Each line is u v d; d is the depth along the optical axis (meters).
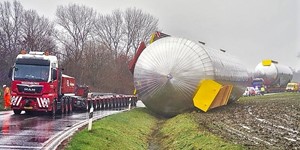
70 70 67.12
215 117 24.70
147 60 28.09
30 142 13.22
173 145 16.17
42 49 60.41
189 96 27.39
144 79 28.11
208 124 20.52
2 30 69.75
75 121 21.47
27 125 18.36
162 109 28.64
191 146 14.49
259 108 34.38
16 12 77.25
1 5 75.56
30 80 23.75
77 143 12.91
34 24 79.38
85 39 89.19
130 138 17.27
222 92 29.64
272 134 17.58
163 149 16.42
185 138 16.36
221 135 16.31
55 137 14.58
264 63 78.50
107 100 39.00
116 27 93.88
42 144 12.90
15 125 18.12
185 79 27.09
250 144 14.14
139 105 48.78
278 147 13.77
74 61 69.19
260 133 17.78
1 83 46.84
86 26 90.12
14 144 12.70
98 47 76.38
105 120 20.34
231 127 19.78
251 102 44.66
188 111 28.27
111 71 76.19
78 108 31.05
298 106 37.03
